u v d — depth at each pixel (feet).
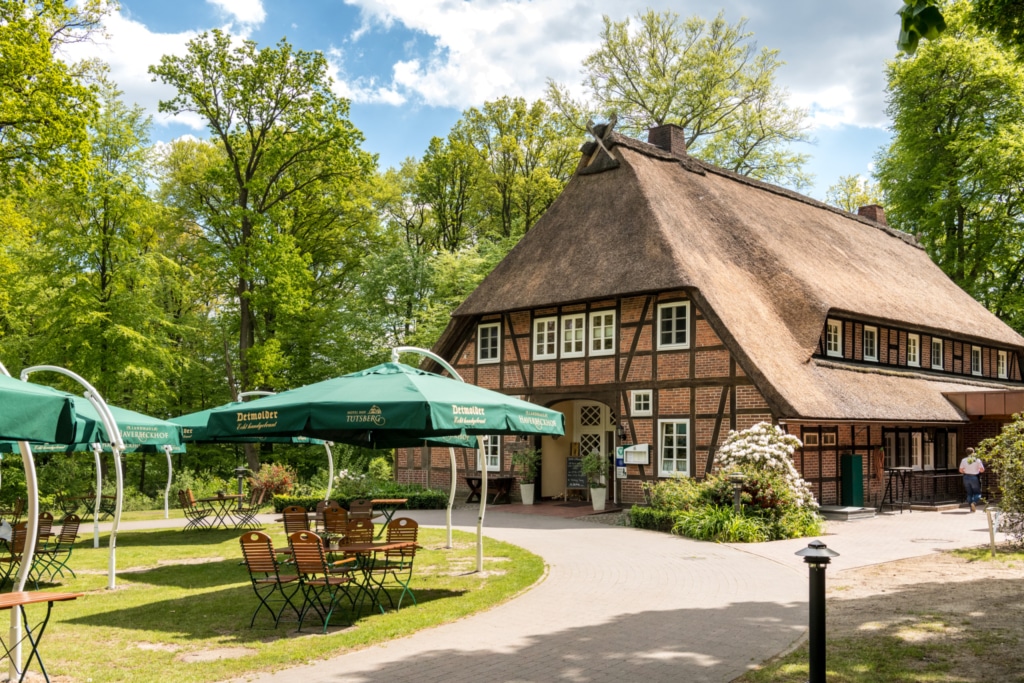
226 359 111.75
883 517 67.26
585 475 76.95
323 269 134.41
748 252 78.38
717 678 22.95
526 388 80.59
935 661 24.09
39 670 24.12
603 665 24.27
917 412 74.59
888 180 130.62
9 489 96.63
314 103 104.37
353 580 32.60
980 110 118.42
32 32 64.64
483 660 24.88
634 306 73.46
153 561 47.70
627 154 83.30
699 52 132.16
